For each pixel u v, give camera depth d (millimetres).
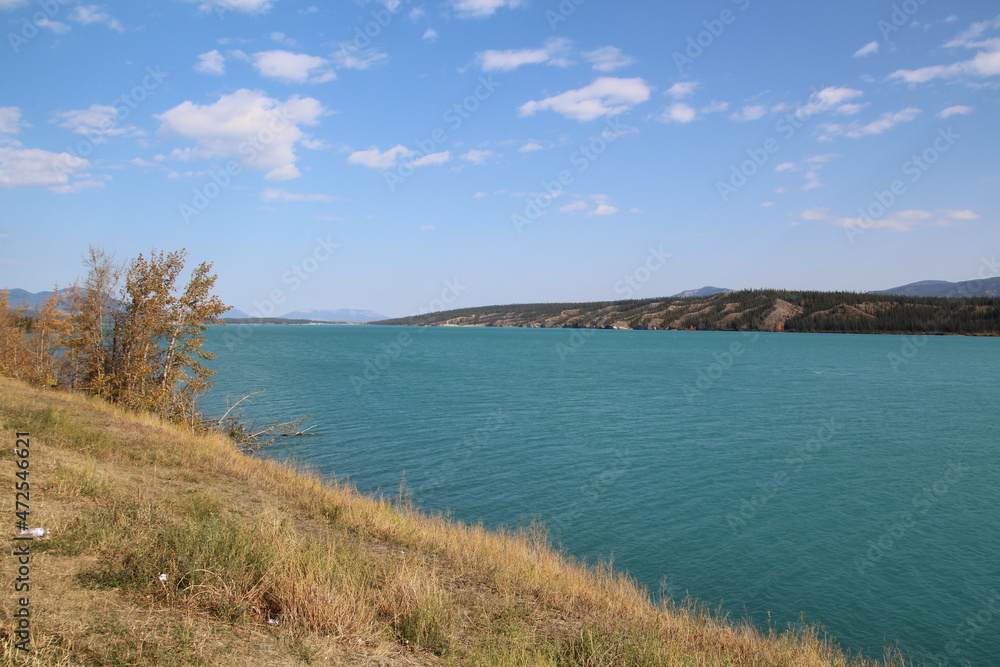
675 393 46969
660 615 8562
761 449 26297
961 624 11328
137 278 22141
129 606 5098
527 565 9695
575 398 42812
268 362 72438
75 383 24781
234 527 7266
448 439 26891
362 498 12883
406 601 6441
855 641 10711
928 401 43781
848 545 15203
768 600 12141
